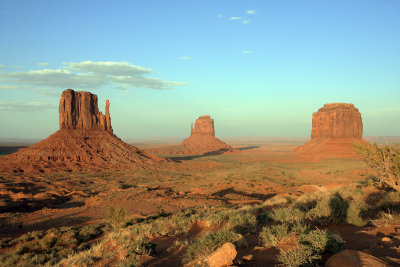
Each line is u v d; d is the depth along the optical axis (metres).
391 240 6.61
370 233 7.76
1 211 34.50
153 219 23.69
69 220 27.28
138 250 8.98
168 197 37.97
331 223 9.49
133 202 34.69
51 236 19.03
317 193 20.27
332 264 4.82
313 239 6.05
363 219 9.98
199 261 6.14
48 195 44.28
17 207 36.81
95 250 10.72
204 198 38.12
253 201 34.06
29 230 24.05
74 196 45.72
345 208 9.41
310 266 5.18
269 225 10.51
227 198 38.59
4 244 18.50
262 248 7.13
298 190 40.06
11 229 24.33
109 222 22.08
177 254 8.48
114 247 10.95
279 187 44.53
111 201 36.03
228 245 6.11
